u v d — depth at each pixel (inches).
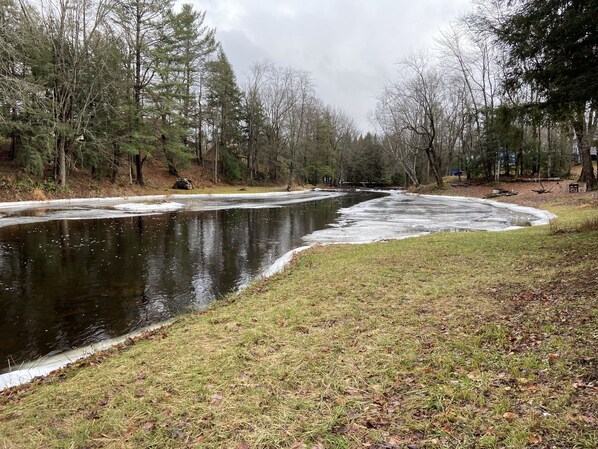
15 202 875.4
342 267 284.8
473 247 323.6
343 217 737.0
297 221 674.8
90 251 407.2
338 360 126.7
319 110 2461.9
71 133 1029.2
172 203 1038.4
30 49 876.0
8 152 1134.4
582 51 232.8
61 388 128.0
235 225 617.9
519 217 690.2
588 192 798.5
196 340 158.7
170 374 126.5
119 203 999.6
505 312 157.6
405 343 136.0
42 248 420.2
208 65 1600.6
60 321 219.8
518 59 259.8
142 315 229.1
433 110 1504.7
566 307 150.9
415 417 91.7
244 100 1946.4
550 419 84.1
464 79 1320.1
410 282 225.3
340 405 99.8
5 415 113.0
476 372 110.3
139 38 1216.2
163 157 1536.7
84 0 1013.8
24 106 765.3
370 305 186.5
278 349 140.8
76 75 1042.7
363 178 2691.9
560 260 239.1
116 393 117.3
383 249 352.2
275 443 86.4
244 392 110.7
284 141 1964.8
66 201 989.2
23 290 275.4
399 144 1862.7
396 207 962.7
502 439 80.2
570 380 99.5
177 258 377.7
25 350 183.9
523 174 1405.0
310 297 211.0
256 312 192.5
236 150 2006.6
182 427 95.6
